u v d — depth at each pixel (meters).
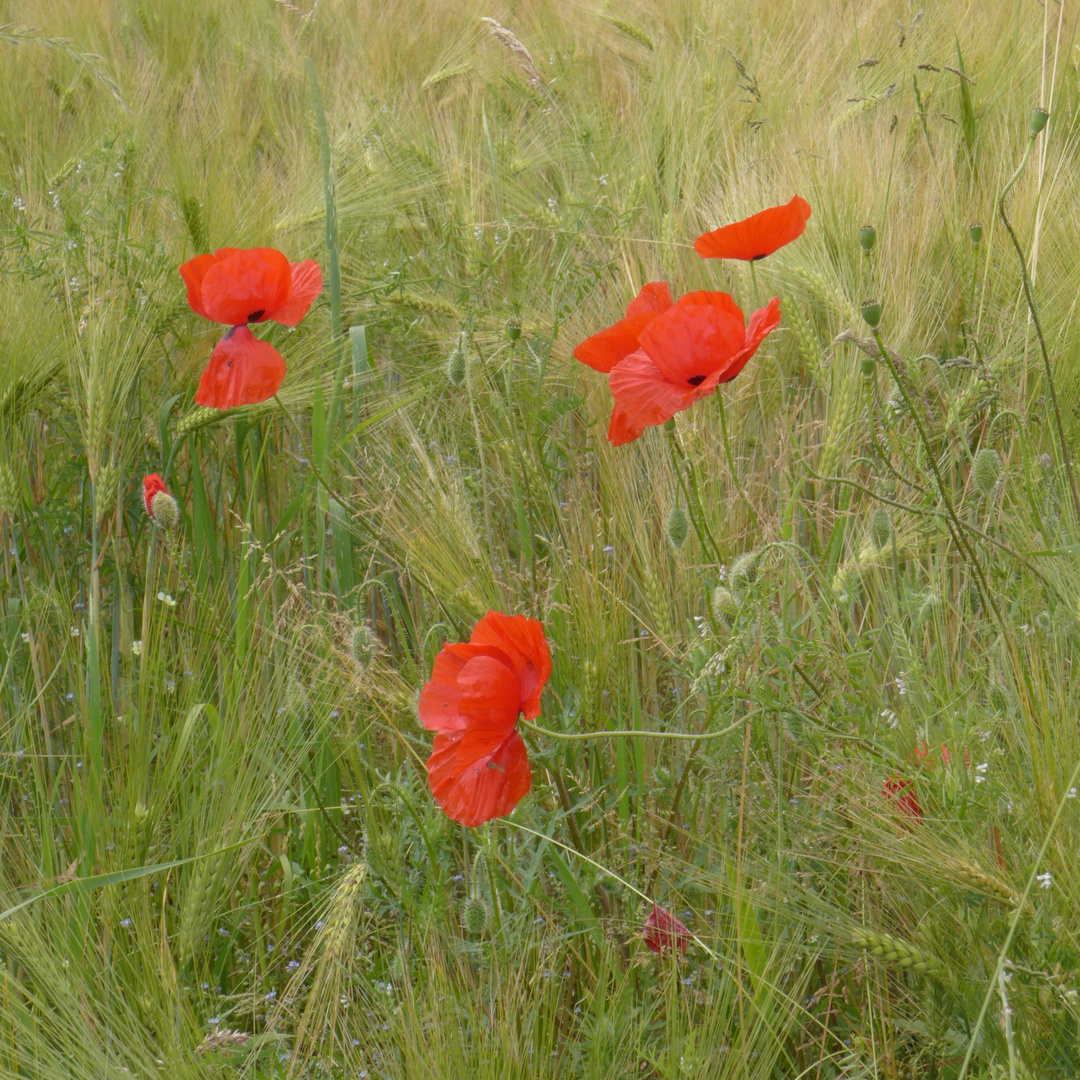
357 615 2.57
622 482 2.91
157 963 1.96
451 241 4.06
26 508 3.36
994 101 4.32
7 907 2.10
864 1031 1.94
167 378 3.44
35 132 4.83
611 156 4.66
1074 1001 1.59
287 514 3.10
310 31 6.80
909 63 4.70
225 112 5.12
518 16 7.00
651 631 2.50
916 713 2.07
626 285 3.42
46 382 3.23
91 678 2.37
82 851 2.19
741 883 1.84
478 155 4.66
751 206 3.64
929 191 3.54
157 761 2.54
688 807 2.47
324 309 3.55
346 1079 1.81
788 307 2.81
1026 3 4.81
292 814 2.62
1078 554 1.93
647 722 2.69
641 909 2.15
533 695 1.77
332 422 3.03
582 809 2.45
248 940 2.48
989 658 2.13
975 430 2.91
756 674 2.05
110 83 4.80
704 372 2.09
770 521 2.60
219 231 3.71
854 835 1.96
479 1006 1.83
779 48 5.54
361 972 2.16
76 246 3.29
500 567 2.90
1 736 2.74
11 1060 1.84
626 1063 1.83
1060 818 1.74
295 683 2.50
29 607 2.95
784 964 1.95
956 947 1.86
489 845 2.06
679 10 6.43
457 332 3.53
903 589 2.23
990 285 3.26
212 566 3.14
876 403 2.80
